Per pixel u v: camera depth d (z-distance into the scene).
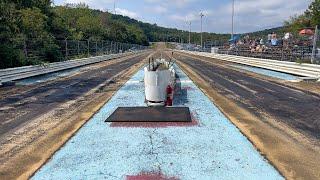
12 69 17.17
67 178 4.88
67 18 59.12
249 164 5.34
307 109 9.72
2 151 6.11
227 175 4.92
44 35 28.72
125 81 17.31
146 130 7.36
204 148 6.12
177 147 6.18
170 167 5.23
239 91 13.35
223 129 7.41
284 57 24.48
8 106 10.37
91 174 5.00
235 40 44.91
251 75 20.12
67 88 14.56
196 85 15.29
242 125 7.78
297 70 19.62
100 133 7.18
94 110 9.59
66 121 8.30
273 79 17.80
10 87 14.99
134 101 11.05
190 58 45.84
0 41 21.12
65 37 38.34
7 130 7.53
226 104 10.47
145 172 5.04
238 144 6.35
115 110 9.45
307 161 5.50
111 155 5.80
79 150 6.09
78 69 26.34
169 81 10.21
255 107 10.01
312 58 18.72
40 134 7.17
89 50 42.53
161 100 9.93
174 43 177.25
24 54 21.88
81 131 7.35
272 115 8.91
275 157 5.67
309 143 6.47
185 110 9.33
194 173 4.99
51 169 5.23
